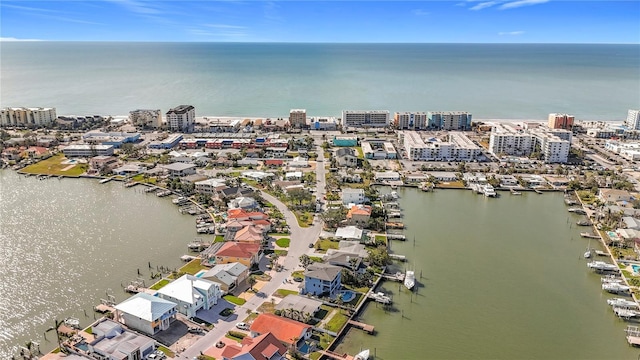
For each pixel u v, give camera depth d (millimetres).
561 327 132000
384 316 135375
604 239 185250
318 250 171125
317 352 117938
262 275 153750
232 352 110438
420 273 159750
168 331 124812
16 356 116375
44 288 146625
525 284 154250
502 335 128000
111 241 179750
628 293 148750
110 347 113188
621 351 122562
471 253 175250
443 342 124562
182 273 154375
